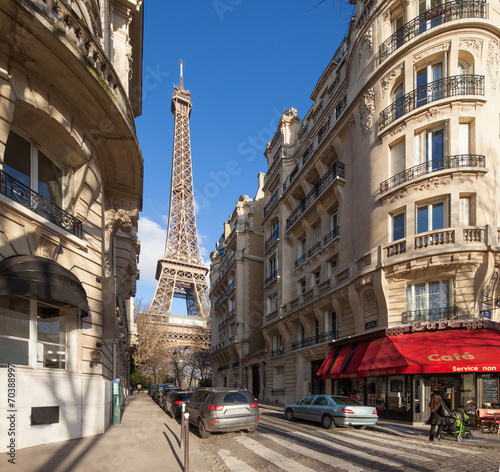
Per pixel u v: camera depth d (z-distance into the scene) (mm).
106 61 10633
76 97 9930
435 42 17172
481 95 16141
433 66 17688
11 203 8117
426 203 16562
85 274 10898
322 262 23688
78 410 9695
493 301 15219
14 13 7586
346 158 22188
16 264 7609
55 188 10516
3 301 8273
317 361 23797
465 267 15031
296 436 11508
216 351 49094
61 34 8383
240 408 11555
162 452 8211
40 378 8609
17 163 9281
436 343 14422
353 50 21969
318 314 22984
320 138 26094
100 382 10805
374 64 19797
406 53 17984
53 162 10492
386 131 18203
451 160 16016
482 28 16656
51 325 9664
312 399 14828
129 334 37625
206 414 11336
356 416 12906
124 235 20125
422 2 18312
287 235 29656
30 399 8281
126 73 15820
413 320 15969
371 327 17766
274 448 9570
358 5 22219
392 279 16734
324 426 13648
